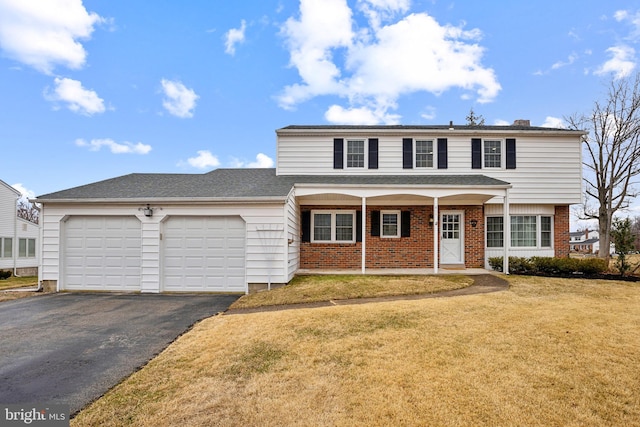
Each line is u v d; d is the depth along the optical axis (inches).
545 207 542.9
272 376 158.4
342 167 544.1
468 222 534.6
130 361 183.8
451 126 565.9
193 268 398.9
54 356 191.5
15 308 311.3
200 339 214.4
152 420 124.4
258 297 336.8
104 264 402.6
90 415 128.6
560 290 350.6
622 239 526.0
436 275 453.7
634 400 134.6
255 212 396.5
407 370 161.0
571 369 161.2
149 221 398.0
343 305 291.3
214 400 138.0
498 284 387.9
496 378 152.3
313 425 119.8
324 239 539.2
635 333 211.2
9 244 860.0
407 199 521.0
